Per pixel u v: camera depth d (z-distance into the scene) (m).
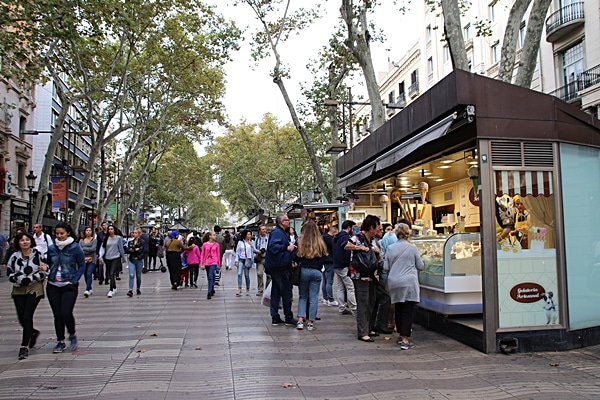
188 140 34.31
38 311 10.27
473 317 7.50
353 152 11.51
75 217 21.30
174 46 22.19
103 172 27.44
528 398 4.65
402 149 7.87
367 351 6.55
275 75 19.62
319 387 5.01
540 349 6.40
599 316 6.88
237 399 4.64
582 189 6.85
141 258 13.16
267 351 6.53
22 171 32.22
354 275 7.32
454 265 7.27
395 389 4.94
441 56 33.91
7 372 5.54
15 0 14.48
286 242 8.48
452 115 6.28
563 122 6.70
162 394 4.78
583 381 5.16
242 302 11.54
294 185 46.94
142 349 6.59
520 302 6.43
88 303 11.36
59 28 15.13
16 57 15.39
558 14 22.20
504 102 6.45
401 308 6.78
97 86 22.50
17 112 30.67
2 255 17.33
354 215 14.13
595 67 20.25
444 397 4.70
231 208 73.88
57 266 6.55
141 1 16.56
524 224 6.48
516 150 6.48
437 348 6.70
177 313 9.79
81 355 6.30
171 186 55.41
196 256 14.95
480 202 6.40
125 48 22.86
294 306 10.89
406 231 6.90
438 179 12.31
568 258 6.63
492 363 5.87
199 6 21.47
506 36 10.13
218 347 6.75
